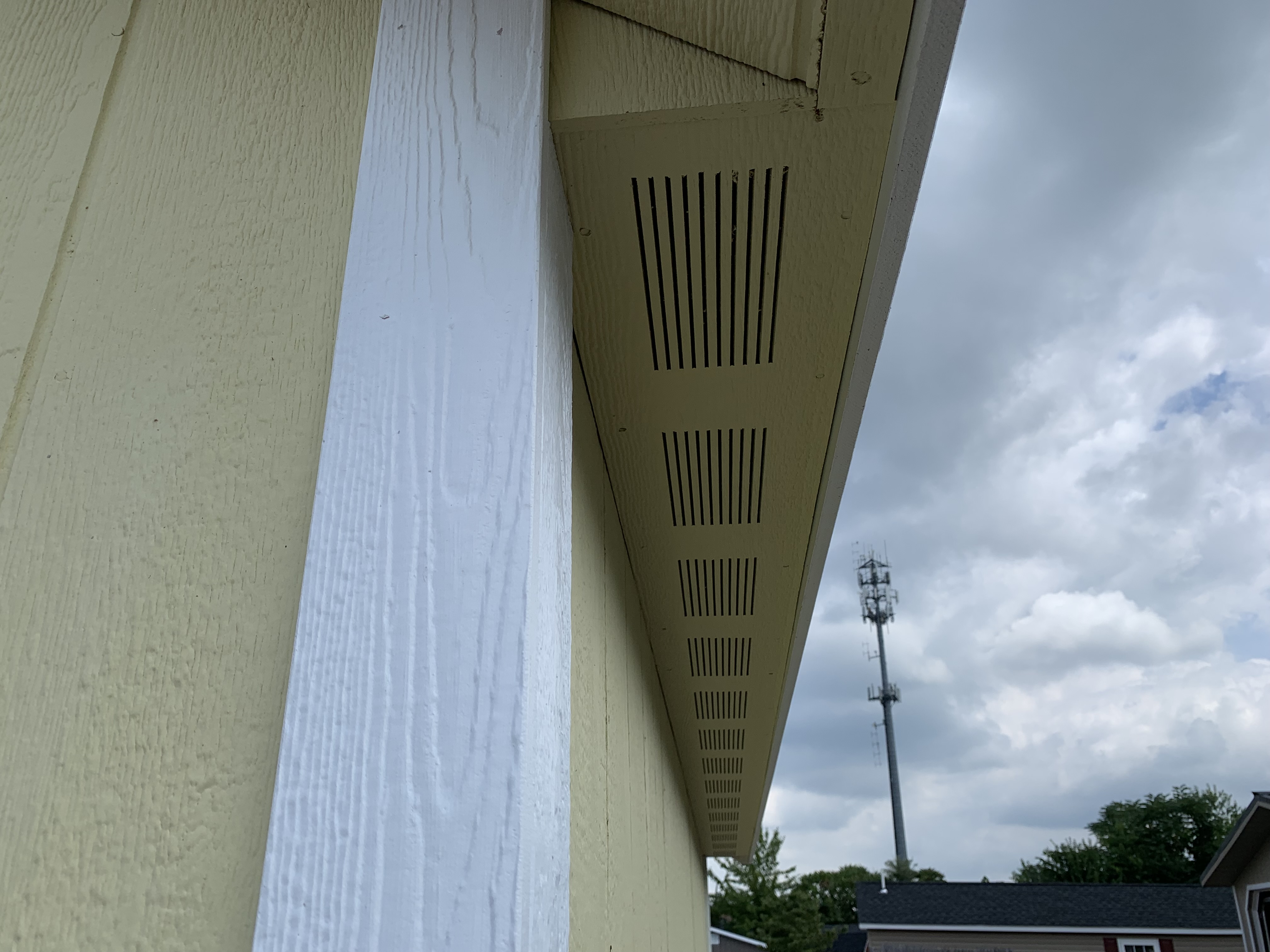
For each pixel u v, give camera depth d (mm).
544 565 611
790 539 1986
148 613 606
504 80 785
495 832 479
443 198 721
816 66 812
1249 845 11227
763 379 1366
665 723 3186
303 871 479
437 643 538
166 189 798
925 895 19516
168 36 896
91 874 525
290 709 527
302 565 606
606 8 857
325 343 697
